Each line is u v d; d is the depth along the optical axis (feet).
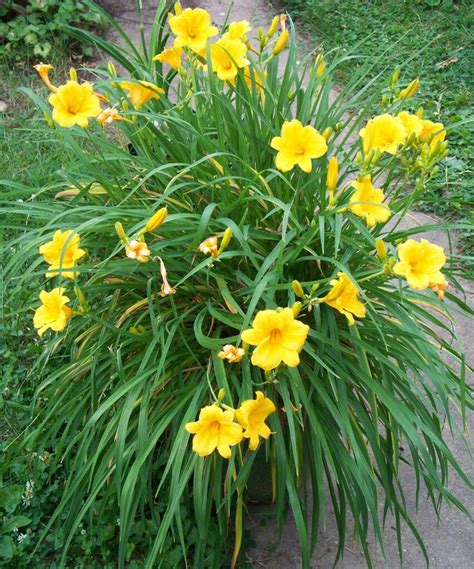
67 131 3.26
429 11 8.34
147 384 2.96
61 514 3.63
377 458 2.99
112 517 3.51
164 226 2.94
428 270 2.58
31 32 6.95
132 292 3.23
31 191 3.18
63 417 3.27
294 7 8.38
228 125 3.36
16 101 6.33
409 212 5.77
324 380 3.07
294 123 2.76
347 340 3.15
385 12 8.33
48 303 2.79
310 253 3.18
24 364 4.37
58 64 6.91
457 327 4.98
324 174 3.06
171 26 3.22
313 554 3.68
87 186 3.09
